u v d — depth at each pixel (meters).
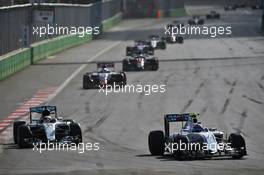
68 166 81.50
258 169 75.31
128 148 98.81
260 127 120.00
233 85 177.50
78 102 153.12
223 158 85.19
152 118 131.00
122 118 131.62
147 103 149.88
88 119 131.00
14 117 134.75
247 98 155.88
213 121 126.81
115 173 73.94
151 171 74.75
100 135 112.94
